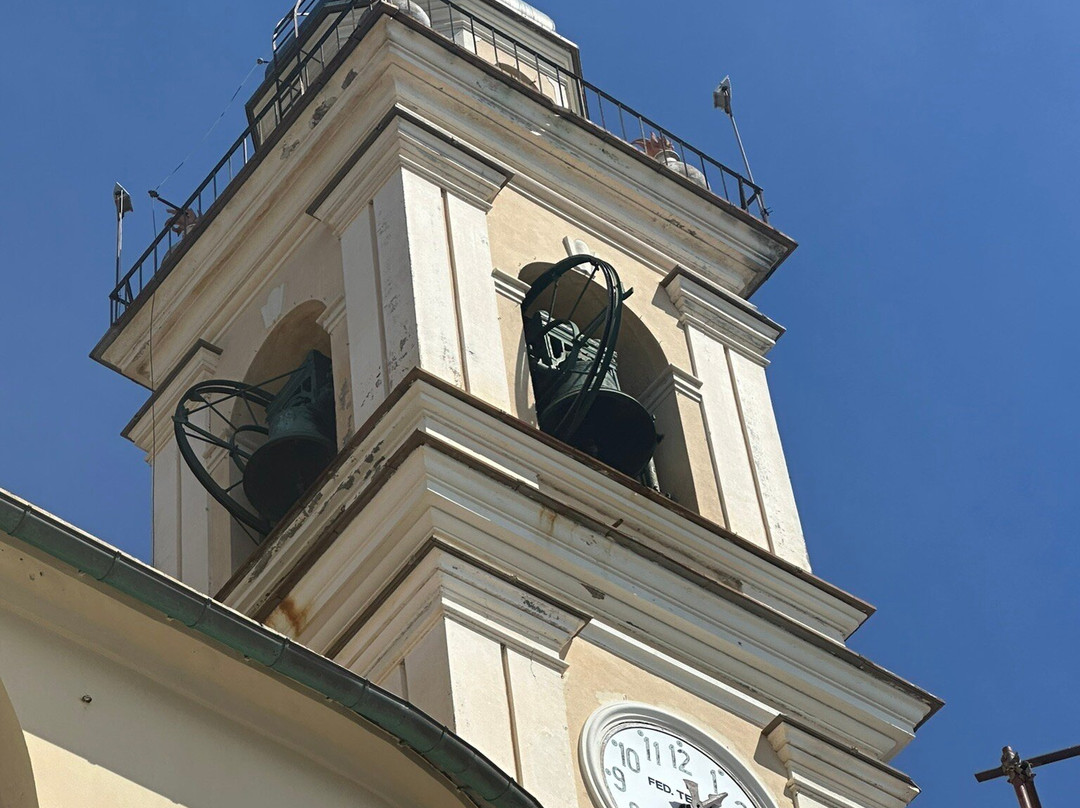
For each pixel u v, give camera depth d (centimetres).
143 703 1883
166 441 3331
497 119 3275
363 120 3241
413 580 2694
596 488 2902
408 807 2011
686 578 2888
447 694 2584
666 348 3241
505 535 2762
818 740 2866
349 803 1969
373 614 2709
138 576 1870
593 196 3319
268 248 3294
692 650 2847
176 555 3178
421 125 3181
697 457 3138
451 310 3005
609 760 2673
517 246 3172
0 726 1812
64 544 1842
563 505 2816
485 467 2784
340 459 2850
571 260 3077
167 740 1880
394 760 2002
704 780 2741
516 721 2608
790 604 2991
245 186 3338
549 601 2736
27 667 1830
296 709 1961
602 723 2694
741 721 2838
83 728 1836
